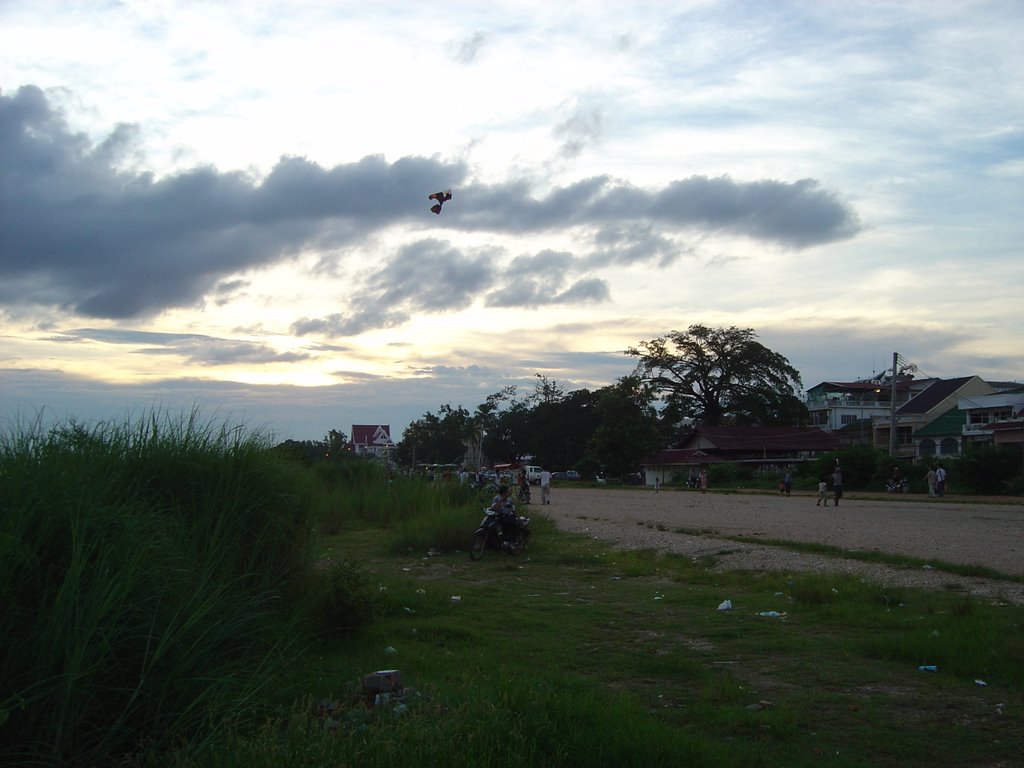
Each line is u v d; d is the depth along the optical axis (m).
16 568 5.22
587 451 88.38
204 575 6.52
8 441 6.68
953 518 29.45
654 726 5.52
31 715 4.88
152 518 6.68
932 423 72.31
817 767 5.48
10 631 5.04
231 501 8.46
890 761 5.65
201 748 4.88
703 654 8.80
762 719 6.32
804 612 11.21
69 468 6.45
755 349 92.88
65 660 4.97
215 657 6.05
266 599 7.82
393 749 4.70
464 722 5.16
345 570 9.59
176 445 8.64
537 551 19.28
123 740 5.12
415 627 9.55
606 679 7.69
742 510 35.56
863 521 28.14
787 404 92.88
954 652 8.43
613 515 32.50
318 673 7.10
